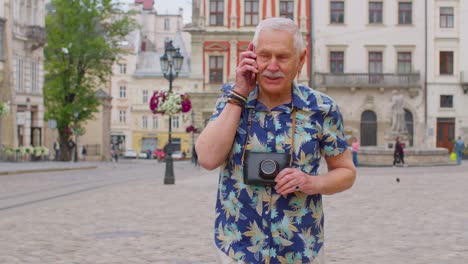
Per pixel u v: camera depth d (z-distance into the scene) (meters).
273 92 3.57
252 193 3.58
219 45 57.38
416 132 58.12
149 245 9.10
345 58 58.19
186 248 8.85
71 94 56.41
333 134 3.70
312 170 3.67
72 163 47.56
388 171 33.19
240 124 3.64
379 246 8.91
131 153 87.81
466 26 57.91
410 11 58.31
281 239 3.59
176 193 18.53
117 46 58.19
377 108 57.88
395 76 57.66
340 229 10.61
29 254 8.45
